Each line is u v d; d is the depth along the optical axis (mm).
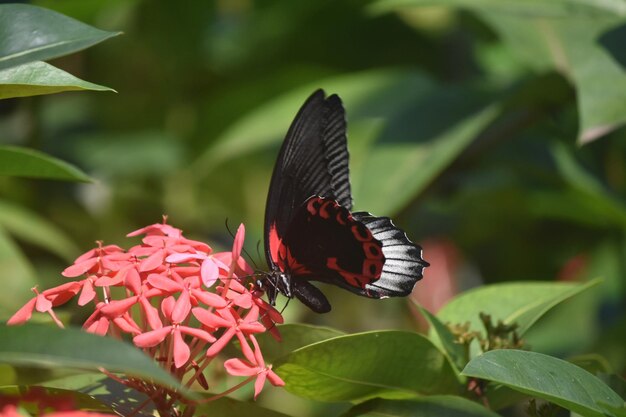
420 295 1521
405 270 1154
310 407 1437
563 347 1443
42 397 1062
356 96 1469
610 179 1449
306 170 1160
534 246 1521
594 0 1346
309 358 1110
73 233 1525
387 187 1321
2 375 1143
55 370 1146
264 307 1110
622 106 1247
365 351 1115
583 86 1263
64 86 1085
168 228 1125
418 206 1419
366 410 1123
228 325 1090
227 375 1209
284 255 1150
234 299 1099
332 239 1147
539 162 1408
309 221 1145
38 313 1179
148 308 1084
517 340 1161
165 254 1104
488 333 1163
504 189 1483
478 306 1208
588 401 1083
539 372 1083
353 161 1467
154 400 1099
